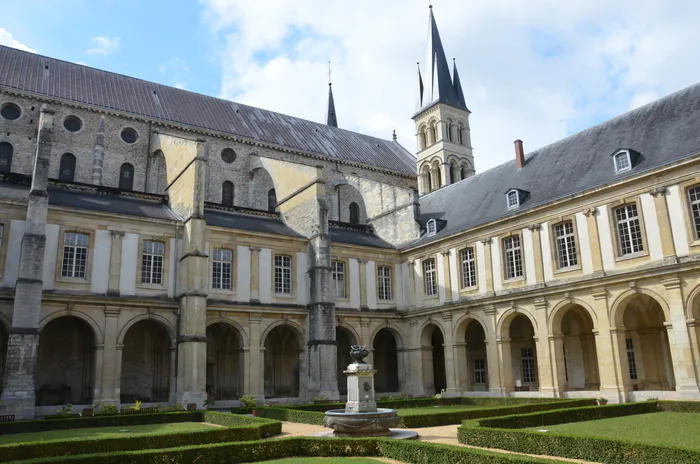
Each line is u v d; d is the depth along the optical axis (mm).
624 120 36500
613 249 31500
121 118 47781
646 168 30516
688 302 28000
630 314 34969
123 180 47031
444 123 69625
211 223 38875
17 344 28734
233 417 25391
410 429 23219
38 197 30891
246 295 38188
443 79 71375
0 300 30219
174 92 56000
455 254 41344
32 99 44438
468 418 25500
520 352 41750
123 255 34688
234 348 41094
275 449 17312
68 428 25781
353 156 61406
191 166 37281
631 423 21984
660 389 32906
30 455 16734
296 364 43750
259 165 51469
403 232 47250
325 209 40656
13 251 31375
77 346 35969
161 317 34875
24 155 43281
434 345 47375
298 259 41000
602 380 31094
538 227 35688
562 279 33906
